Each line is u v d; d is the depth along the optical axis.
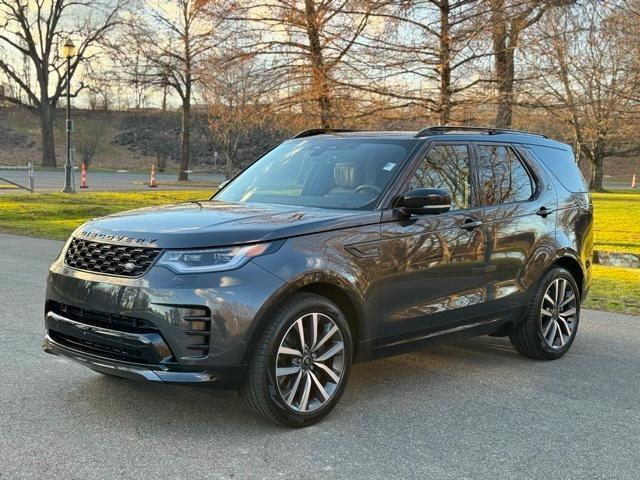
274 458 3.78
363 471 3.67
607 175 81.81
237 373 3.94
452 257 5.05
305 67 13.06
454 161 5.35
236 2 12.73
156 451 3.82
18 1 50.59
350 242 4.41
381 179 4.91
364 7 12.32
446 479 3.62
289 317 4.07
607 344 6.79
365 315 4.50
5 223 16.05
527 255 5.75
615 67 16.48
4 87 60.12
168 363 3.85
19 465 3.58
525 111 13.84
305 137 6.00
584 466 3.86
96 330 4.03
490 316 5.48
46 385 4.86
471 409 4.74
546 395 5.11
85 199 22.45
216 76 14.05
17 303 7.45
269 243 4.07
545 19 12.82
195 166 63.88
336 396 4.39
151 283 3.86
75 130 67.12
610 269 12.30
